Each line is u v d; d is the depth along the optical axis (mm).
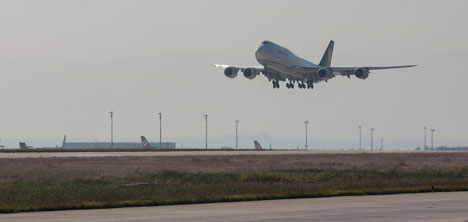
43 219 138250
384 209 151625
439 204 162875
